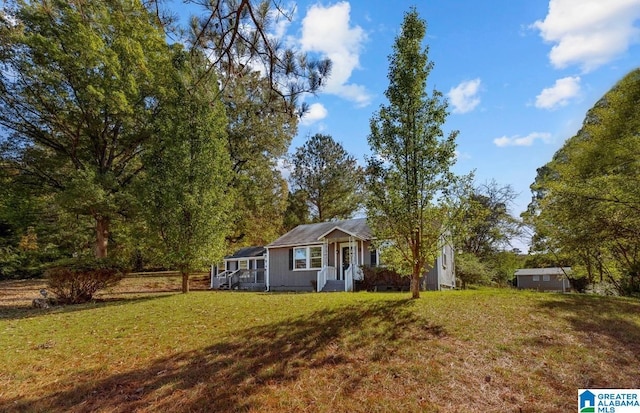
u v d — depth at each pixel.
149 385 5.65
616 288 15.43
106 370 6.41
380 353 6.51
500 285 29.20
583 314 8.74
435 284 17.50
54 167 20.42
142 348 7.55
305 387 5.38
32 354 7.31
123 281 25.58
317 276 19.66
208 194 14.93
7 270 24.94
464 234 10.15
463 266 25.94
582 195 12.62
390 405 4.82
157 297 14.25
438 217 10.20
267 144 27.53
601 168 13.31
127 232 19.86
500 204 31.17
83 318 10.51
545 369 5.84
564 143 16.83
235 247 29.25
